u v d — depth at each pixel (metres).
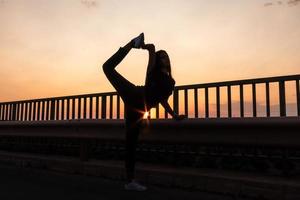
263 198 4.36
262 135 4.46
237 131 4.66
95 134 6.38
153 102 4.91
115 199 4.47
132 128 4.99
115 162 6.55
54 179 5.89
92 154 8.15
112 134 6.15
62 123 6.91
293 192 4.13
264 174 5.20
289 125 4.23
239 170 5.84
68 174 6.42
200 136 5.00
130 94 4.94
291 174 5.21
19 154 8.20
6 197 4.62
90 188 5.14
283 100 8.12
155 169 5.55
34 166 7.39
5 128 8.55
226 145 4.79
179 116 5.08
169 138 5.33
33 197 4.61
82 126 6.55
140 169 5.60
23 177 6.10
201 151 7.40
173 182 5.21
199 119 4.96
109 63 4.97
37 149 9.52
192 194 4.72
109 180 5.79
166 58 4.88
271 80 8.30
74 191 4.94
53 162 6.97
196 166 6.41
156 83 4.81
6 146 10.43
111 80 4.97
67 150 8.52
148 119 5.48
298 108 7.95
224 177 4.73
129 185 4.98
